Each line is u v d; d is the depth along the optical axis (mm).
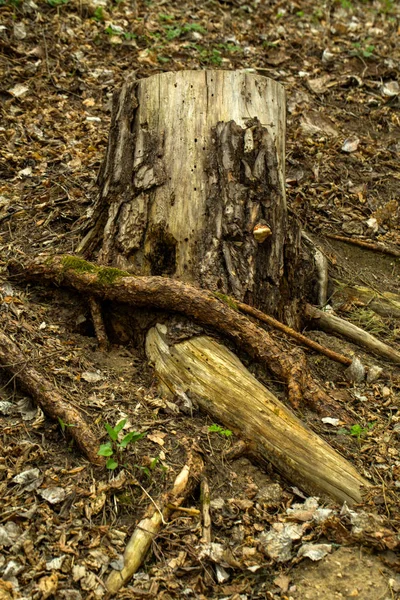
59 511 2996
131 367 3840
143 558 2879
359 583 2846
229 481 3283
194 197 4117
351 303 4805
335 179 5984
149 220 4141
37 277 4160
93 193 5211
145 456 3258
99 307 3979
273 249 4098
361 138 6727
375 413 3857
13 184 5320
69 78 6855
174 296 3764
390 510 3178
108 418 3438
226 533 3047
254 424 3443
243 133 4234
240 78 4402
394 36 9039
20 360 3574
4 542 2807
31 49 6980
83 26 7598
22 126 6020
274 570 2912
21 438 3301
